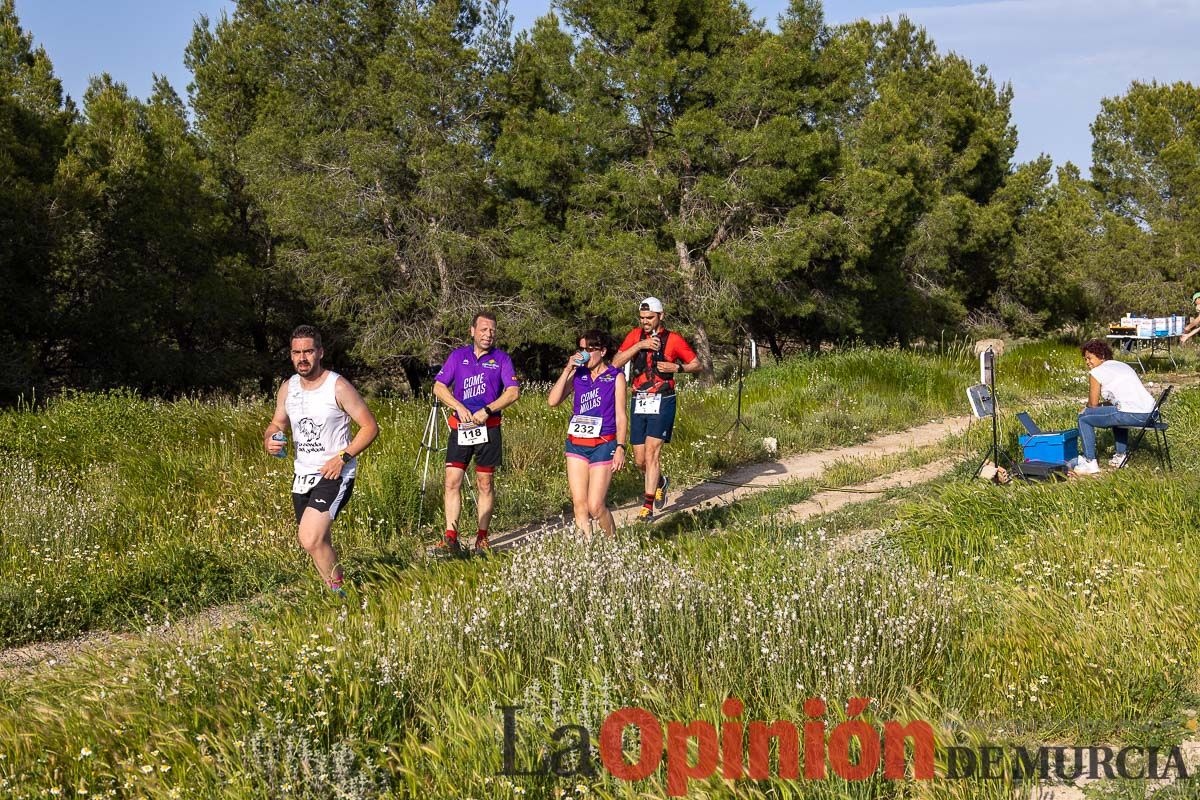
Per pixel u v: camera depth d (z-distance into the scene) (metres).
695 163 23.48
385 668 4.57
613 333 23.27
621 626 5.09
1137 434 10.66
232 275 25.59
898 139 26.28
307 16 26.05
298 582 7.20
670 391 8.98
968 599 5.75
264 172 25.39
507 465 10.38
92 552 7.73
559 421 12.18
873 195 23.00
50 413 11.80
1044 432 10.81
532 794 3.84
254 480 9.27
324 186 24.42
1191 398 12.38
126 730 4.27
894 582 5.60
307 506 6.30
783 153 21.94
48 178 21.30
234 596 7.31
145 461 9.67
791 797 3.85
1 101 20.72
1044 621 5.36
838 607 5.18
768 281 23.25
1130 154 32.81
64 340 22.83
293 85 26.52
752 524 7.96
